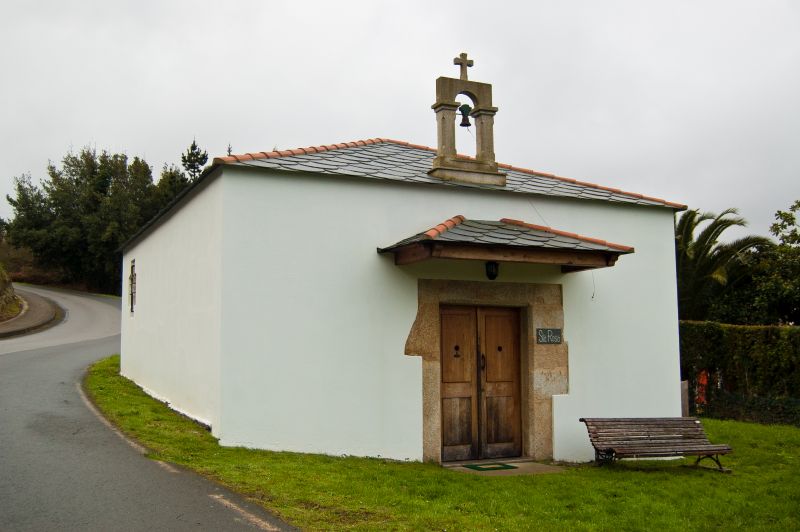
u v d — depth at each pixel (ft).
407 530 18.60
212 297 28.60
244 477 22.47
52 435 27.20
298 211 28.73
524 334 33.65
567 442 33.19
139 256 47.73
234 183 27.68
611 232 36.19
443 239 27.37
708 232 70.90
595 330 34.91
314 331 28.53
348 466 26.09
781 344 50.03
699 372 55.98
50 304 119.03
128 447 25.31
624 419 32.17
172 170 161.68
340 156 33.06
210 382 28.53
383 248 30.09
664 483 28.27
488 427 32.76
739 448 37.76
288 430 27.71
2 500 19.21
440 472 27.37
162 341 38.70
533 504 23.25
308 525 18.34
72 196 166.20
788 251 64.49
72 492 20.04
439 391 30.96
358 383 29.14
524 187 34.96
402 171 32.32
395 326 30.19
